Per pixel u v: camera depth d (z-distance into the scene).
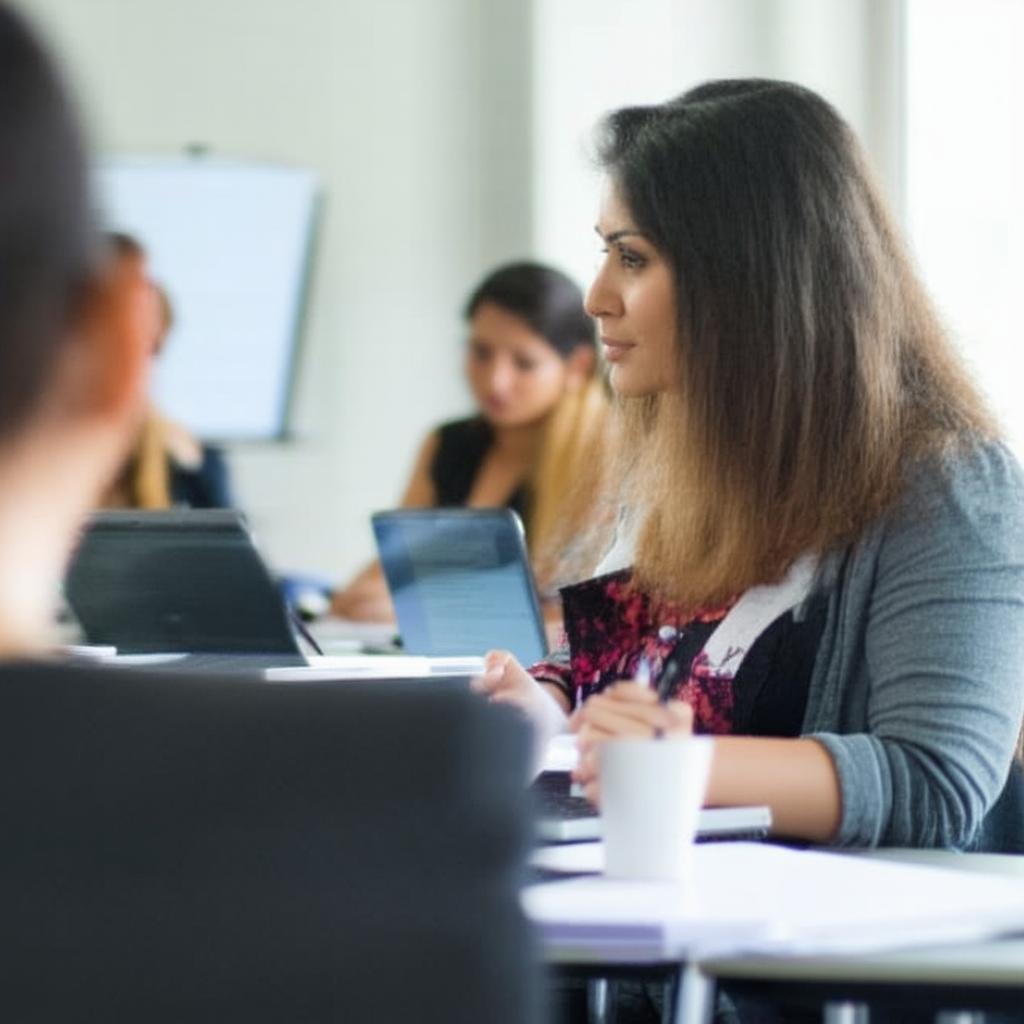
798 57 9.88
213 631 4.51
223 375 10.61
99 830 1.31
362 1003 1.34
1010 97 9.39
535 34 10.46
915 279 3.63
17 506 1.30
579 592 3.73
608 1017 3.36
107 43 10.74
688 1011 2.06
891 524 3.41
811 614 3.45
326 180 10.70
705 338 3.53
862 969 2.01
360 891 1.34
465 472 8.23
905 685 3.26
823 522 3.45
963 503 3.39
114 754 1.31
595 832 2.75
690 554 3.53
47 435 1.29
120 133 10.73
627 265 3.65
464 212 10.62
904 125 9.66
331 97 10.70
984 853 3.18
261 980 1.33
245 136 10.70
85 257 1.26
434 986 1.34
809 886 2.33
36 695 1.31
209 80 10.72
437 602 4.96
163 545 4.49
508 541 4.80
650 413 3.88
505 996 1.35
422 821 1.34
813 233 3.54
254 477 10.74
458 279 10.65
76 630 5.22
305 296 10.66
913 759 3.16
